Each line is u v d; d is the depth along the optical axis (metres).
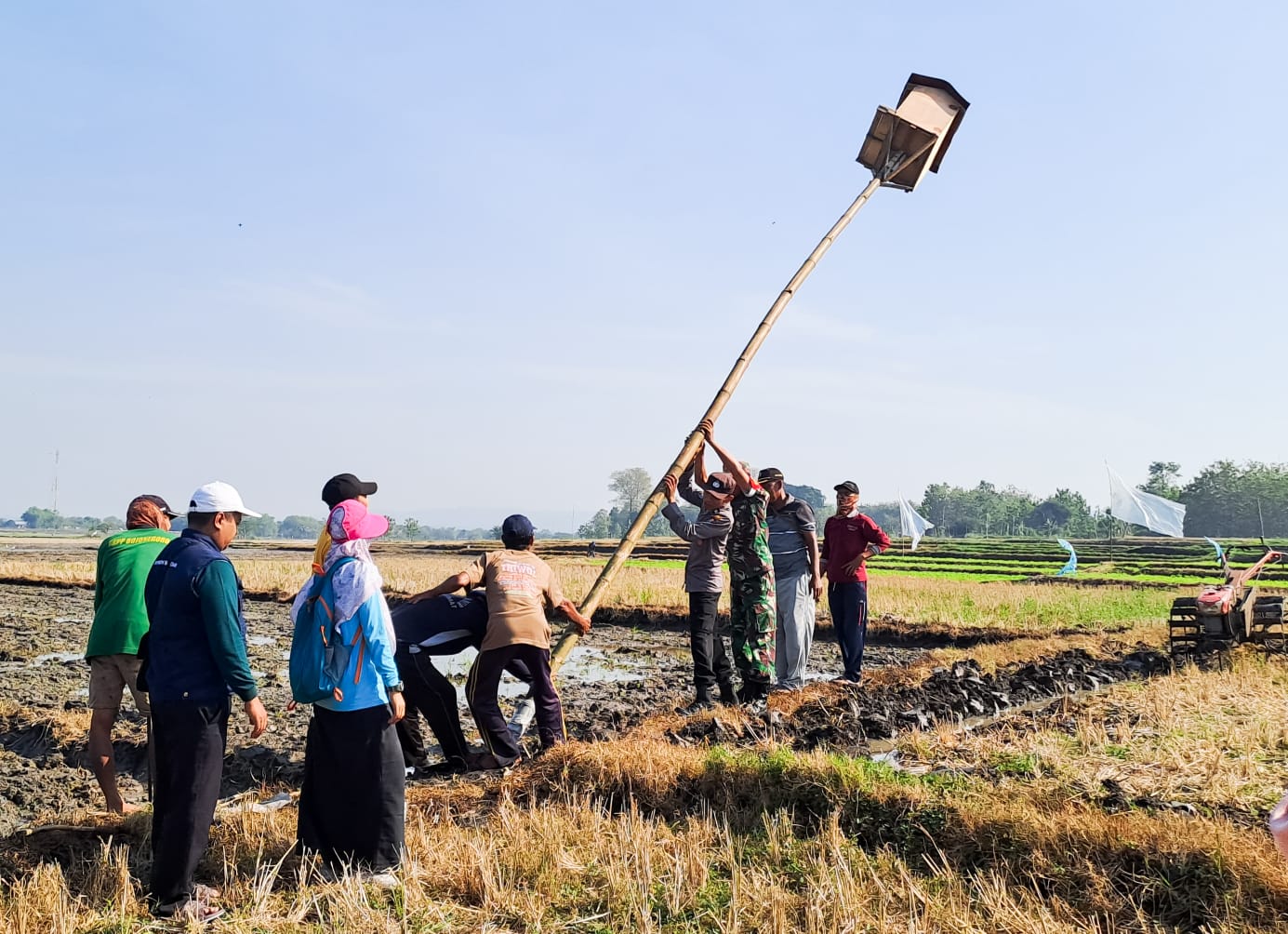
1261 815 5.82
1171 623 12.12
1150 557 58.72
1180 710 8.59
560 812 6.23
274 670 13.48
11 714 9.71
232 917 4.78
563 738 7.85
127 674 6.70
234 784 7.82
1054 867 5.11
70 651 15.44
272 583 26.70
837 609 11.45
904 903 4.94
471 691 7.64
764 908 4.89
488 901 5.05
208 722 5.03
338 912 4.82
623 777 6.66
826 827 5.85
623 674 13.41
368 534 5.57
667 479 9.21
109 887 5.12
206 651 5.09
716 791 6.47
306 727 9.70
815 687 10.49
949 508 175.12
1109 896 4.89
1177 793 6.27
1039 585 26.50
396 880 5.22
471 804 6.65
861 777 6.20
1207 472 142.62
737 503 9.77
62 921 4.60
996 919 4.66
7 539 136.00
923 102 10.96
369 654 5.38
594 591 8.59
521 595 7.70
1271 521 132.75
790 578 10.76
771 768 6.43
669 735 8.30
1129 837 5.21
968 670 10.74
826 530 11.68
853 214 10.59
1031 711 9.56
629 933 4.71
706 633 9.71
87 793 7.72
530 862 5.38
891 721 8.80
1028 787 6.16
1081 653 12.34
